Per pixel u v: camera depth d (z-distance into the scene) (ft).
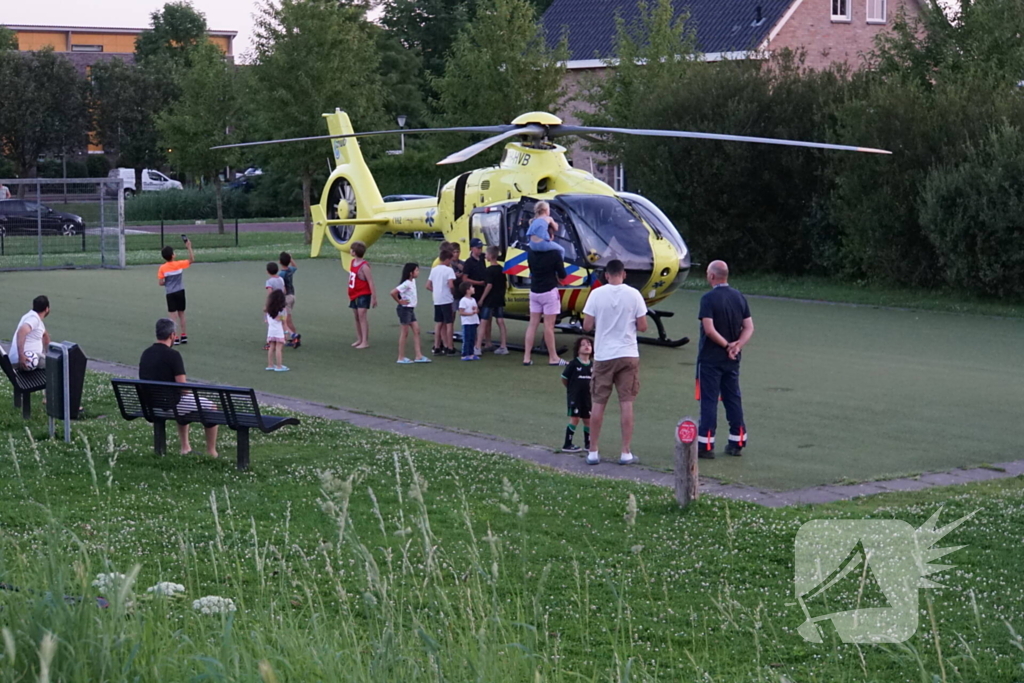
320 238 81.20
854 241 88.58
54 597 15.24
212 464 33.99
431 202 71.87
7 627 14.42
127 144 251.39
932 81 98.63
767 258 97.86
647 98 103.40
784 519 28.02
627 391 34.96
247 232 172.65
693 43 129.08
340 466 33.78
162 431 35.04
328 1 153.07
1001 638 20.17
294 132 149.28
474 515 28.22
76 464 33.68
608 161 124.98
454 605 20.94
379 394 47.88
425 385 50.03
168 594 18.84
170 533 26.50
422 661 16.19
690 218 97.96
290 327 61.41
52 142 242.78
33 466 33.32
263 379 51.62
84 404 43.39
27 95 234.79
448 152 142.92
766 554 25.18
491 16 135.95
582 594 22.58
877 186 85.61
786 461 35.55
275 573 23.71
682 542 26.05
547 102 136.15
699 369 36.04
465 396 47.39
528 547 25.61
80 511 28.50
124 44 378.53
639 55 126.21
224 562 21.66
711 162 95.30
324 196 81.87
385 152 175.94
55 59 240.73
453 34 254.68
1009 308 75.92
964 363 55.26
